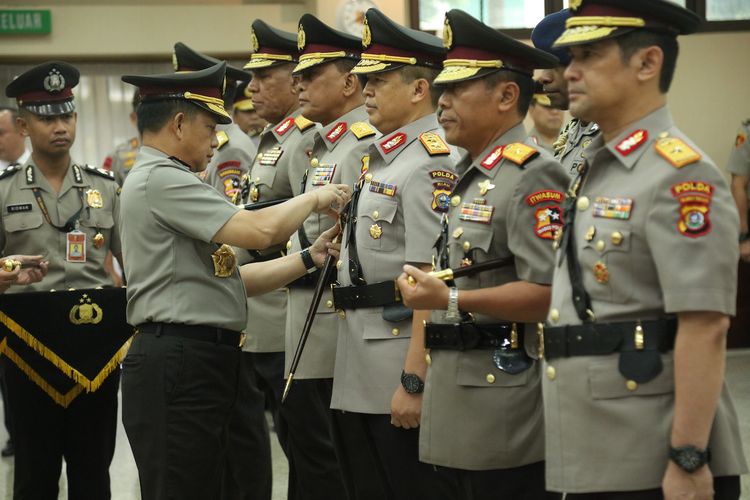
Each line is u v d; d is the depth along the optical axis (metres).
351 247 3.07
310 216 3.55
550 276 2.41
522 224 2.44
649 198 2.04
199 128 3.12
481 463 2.55
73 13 8.55
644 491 2.08
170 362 2.94
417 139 3.03
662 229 2.01
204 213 2.96
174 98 3.09
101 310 3.80
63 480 4.88
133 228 3.02
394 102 3.05
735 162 7.00
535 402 2.55
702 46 7.51
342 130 3.52
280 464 4.98
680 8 2.10
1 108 6.27
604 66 2.12
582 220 2.17
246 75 4.80
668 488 2.00
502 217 2.49
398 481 2.96
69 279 3.86
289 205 3.07
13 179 3.88
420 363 2.75
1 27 8.45
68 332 3.76
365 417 3.05
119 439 5.67
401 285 2.49
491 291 2.43
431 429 2.64
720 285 1.96
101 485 3.87
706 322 1.97
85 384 3.75
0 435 5.79
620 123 2.16
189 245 2.99
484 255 2.52
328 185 3.19
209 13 8.65
